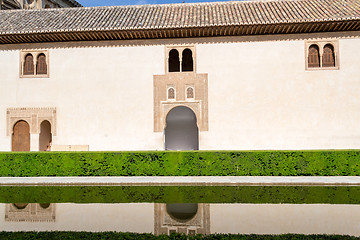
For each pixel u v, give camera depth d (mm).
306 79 12180
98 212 5277
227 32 12148
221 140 12234
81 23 12430
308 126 12023
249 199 6242
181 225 4523
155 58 12695
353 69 12078
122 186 7824
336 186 7656
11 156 9367
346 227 4371
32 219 4871
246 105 12266
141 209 5473
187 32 12062
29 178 8805
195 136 17672
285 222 4641
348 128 11922
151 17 12805
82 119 12664
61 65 12930
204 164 9148
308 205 5703
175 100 12531
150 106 12578
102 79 12766
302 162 9031
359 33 12109
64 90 12820
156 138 12469
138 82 12672
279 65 12289
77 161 9328
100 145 12523
